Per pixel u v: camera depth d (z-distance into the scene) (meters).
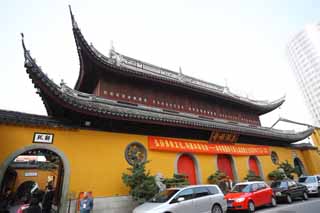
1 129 9.37
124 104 13.71
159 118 12.88
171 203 8.62
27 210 5.47
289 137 22.77
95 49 14.12
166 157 13.62
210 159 15.95
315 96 87.75
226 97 20.23
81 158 10.66
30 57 9.11
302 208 11.74
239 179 17.16
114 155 11.71
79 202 9.74
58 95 9.66
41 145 9.92
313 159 25.92
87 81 16.27
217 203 10.20
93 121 11.80
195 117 17.14
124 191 11.26
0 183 8.60
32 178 25.67
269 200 13.12
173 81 16.69
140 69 17.25
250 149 19.44
